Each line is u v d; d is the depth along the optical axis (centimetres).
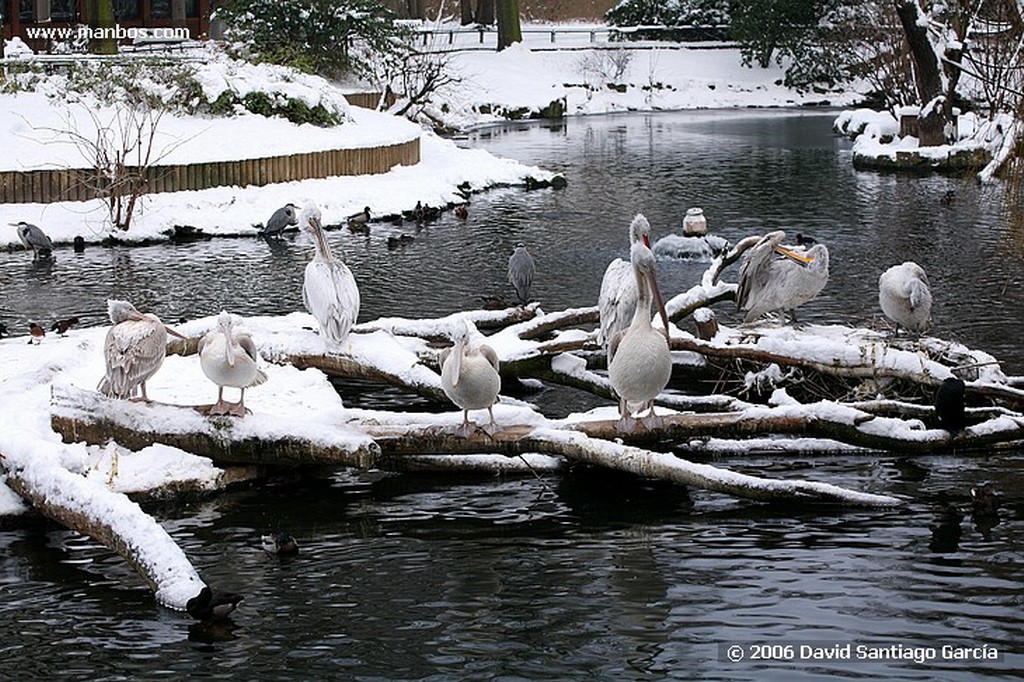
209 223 2627
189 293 2056
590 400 1464
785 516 1120
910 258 2273
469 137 4622
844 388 1420
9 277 2175
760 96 6181
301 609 949
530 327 1496
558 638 904
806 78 6241
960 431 1248
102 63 3281
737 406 1331
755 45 6325
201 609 933
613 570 1014
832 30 6153
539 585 989
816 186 3309
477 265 2283
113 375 1155
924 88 3872
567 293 2038
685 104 6022
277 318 1578
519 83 5675
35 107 3058
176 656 879
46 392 1246
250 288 2102
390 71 4688
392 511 1141
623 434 1180
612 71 6138
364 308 1939
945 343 1463
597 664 866
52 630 917
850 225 2670
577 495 1177
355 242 2539
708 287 1590
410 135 3366
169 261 2339
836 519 1110
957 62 3759
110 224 2542
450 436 1159
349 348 1390
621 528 1100
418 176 3197
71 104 3105
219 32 5094
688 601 956
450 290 2072
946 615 925
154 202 2675
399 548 1061
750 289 1523
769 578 993
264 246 2506
